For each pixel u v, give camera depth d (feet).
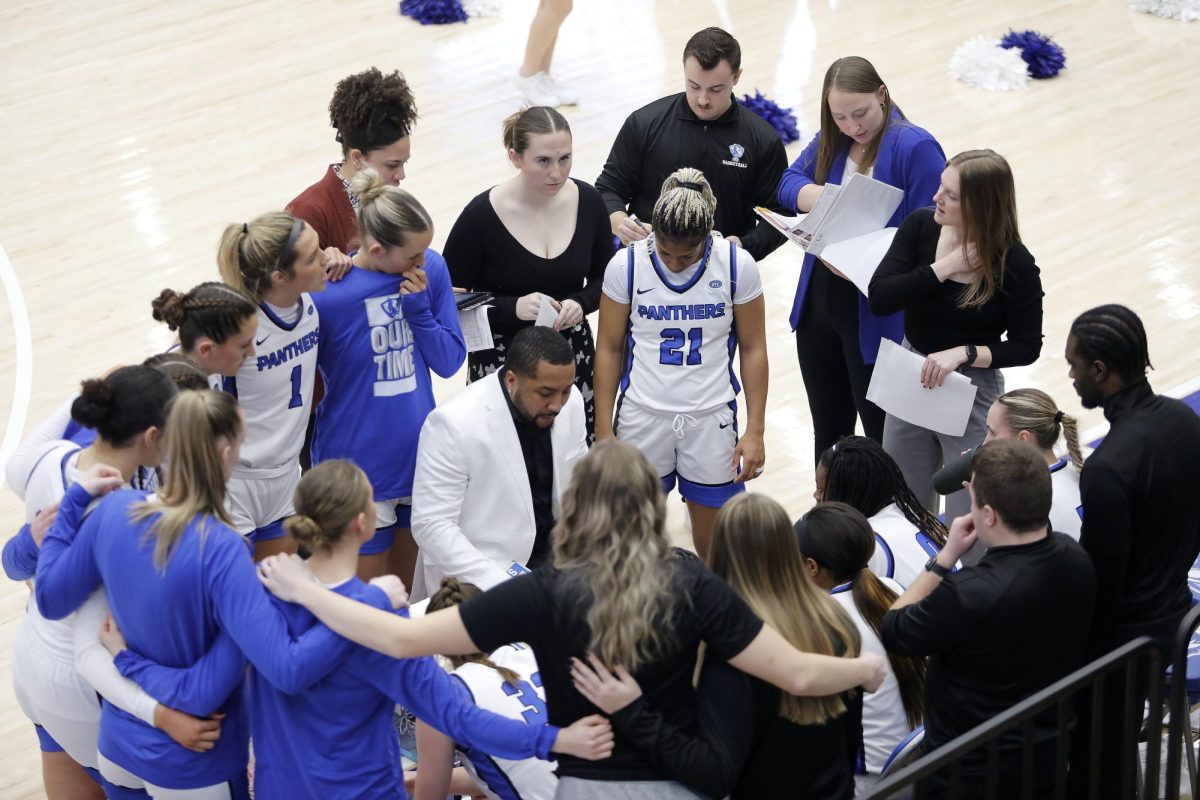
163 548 35.53
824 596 35.76
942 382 53.88
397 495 53.21
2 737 53.93
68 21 128.47
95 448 38.83
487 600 32.73
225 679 36.40
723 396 55.98
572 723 33.47
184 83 115.85
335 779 36.76
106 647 37.81
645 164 65.10
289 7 130.93
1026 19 128.36
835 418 65.87
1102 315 42.24
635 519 31.71
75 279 88.69
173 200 98.12
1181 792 47.62
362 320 50.57
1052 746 38.93
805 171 63.52
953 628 37.37
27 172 102.17
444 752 42.09
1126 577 42.68
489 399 48.65
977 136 106.22
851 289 60.95
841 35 124.57
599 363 56.34
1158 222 93.25
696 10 130.21
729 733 33.09
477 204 57.98
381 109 53.93
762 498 35.19
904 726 42.60
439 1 126.31
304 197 55.62
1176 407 42.27
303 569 35.37
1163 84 114.73
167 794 38.32
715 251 53.93
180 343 44.39
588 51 121.08
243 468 49.75
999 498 37.24
